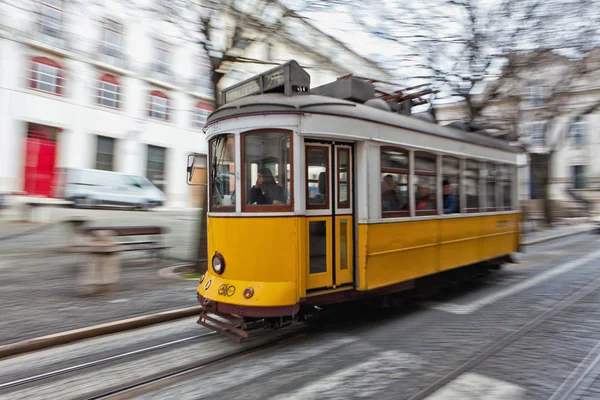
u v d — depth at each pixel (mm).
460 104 14523
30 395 3930
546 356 4648
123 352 5020
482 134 9039
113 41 20594
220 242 5504
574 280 8945
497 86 13227
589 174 33750
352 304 6504
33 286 7652
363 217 5754
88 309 6375
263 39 9250
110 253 7410
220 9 8547
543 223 22188
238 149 5383
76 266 9266
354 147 5828
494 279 9297
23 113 20484
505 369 4309
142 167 25469
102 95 23328
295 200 5164
